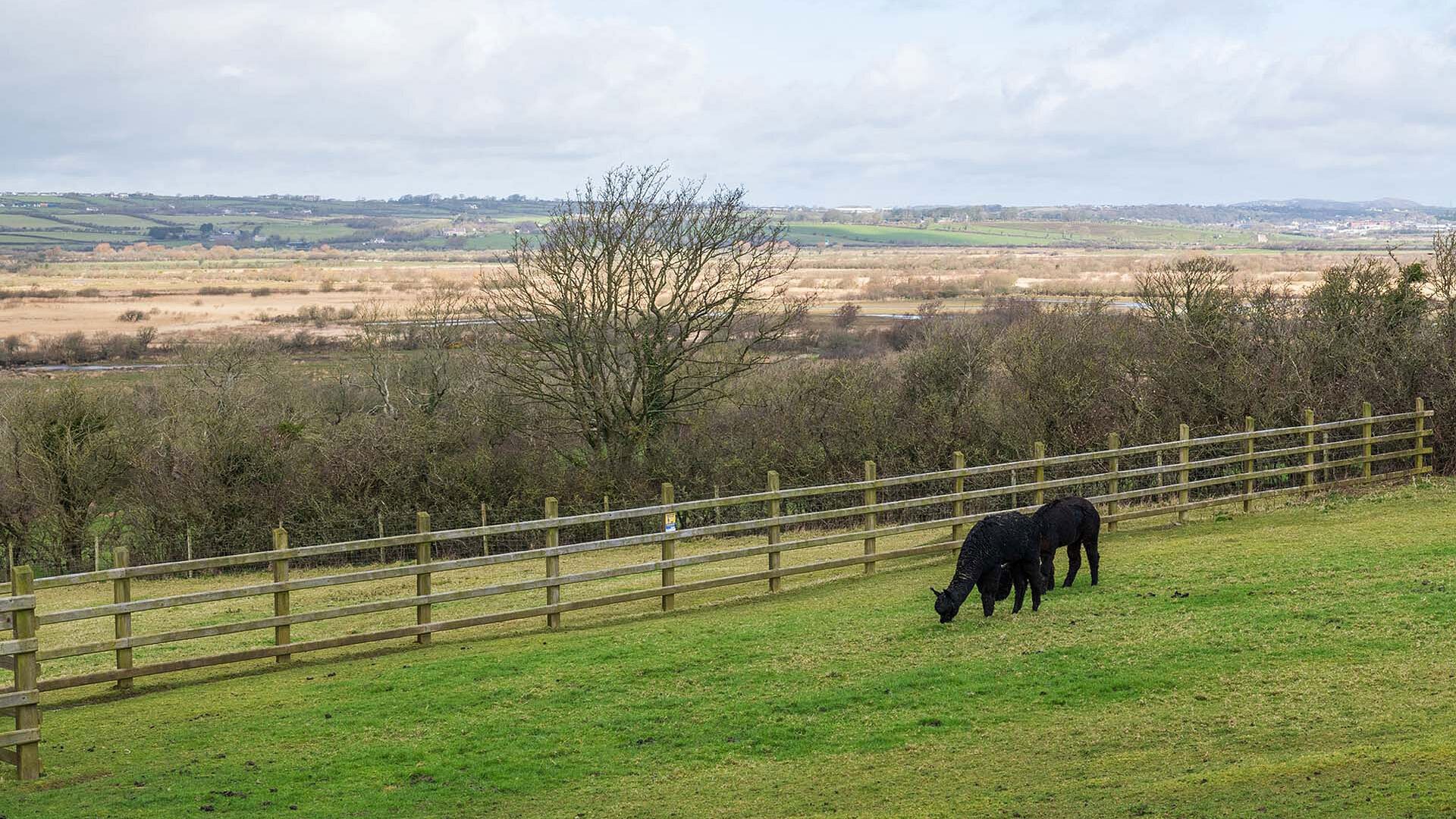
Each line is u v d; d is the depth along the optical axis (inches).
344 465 1188.5
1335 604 472.7
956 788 321.1
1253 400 1065.5
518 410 1306.6
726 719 396.2
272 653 502.9
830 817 305.7
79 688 478.6
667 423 1305.4
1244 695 376.5
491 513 1181.7
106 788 344.8
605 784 343.6
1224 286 1256.2
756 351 1360.7
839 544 916.6
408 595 802.8
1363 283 1057.5
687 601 626.5
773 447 1270.9
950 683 417.7
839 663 452.8
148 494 1170.0
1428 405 876.0
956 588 493.0
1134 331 1311.5
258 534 1152.8
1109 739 350.0
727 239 1286.9
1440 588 482.6
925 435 1288.1
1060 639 460.1
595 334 1255.5
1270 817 271.3
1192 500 837.8
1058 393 1225.4
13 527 1170.6
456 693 438.6
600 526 1146.0
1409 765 293.6
